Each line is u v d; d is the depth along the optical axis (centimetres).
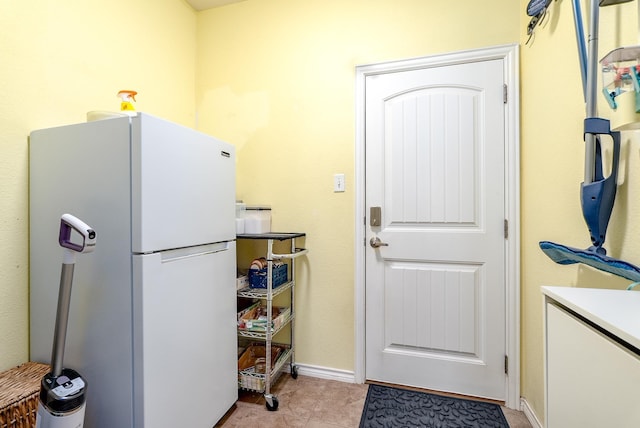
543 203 144
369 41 192
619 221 92
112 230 115
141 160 110
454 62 178
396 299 189
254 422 157
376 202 191
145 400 111
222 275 156
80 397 97
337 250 197
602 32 99
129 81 176
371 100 192
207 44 226
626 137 90
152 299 114
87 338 119
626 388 51
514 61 168
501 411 165
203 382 141
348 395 180
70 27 146
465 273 179
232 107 220
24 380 116
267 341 168
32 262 131
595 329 60
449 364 181
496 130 172
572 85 120
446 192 181
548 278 139
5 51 123
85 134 120
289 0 208
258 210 193
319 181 201
